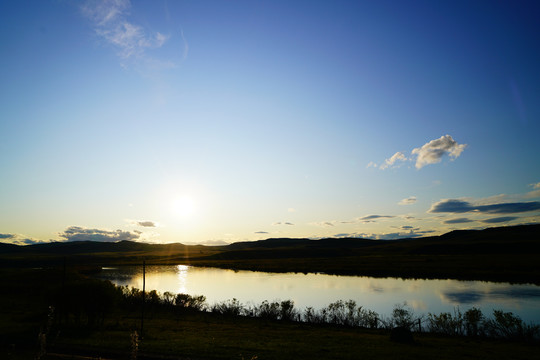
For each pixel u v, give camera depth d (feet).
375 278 321.52
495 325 120.26
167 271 469.16
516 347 96.53
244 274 404.77
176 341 96.99
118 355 80.23
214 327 127.13
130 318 144.97
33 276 263.49
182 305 180.34
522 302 185.57
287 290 253.24
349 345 93.76
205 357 79.00
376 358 77.92
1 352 81.00
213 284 302.25
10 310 152.25
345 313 158.81
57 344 90.43
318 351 85.10
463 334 120.37
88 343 91.66
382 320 147.02
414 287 252.01
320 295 224.94
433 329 128.16
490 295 209.56
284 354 81.51
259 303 198.70
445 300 195.11
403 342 99.66
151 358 78.48
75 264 599.98
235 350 85.76
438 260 463.01
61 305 123.24
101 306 125.70
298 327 133.90
